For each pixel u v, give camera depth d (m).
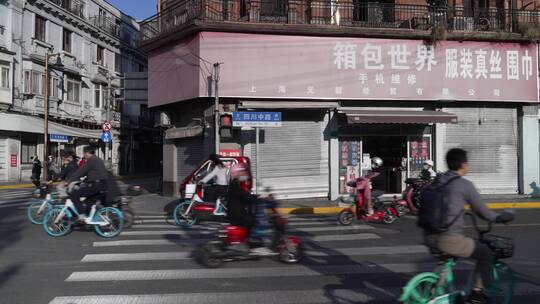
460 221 4.61
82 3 37.72
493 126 18.62
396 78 17.72
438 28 17.56
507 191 18.67
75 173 10.20
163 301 5.86
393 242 9.80
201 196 12.48
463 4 19.52
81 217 10.17
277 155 17.50
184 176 19.08
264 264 7.86
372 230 11.41
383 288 6.47
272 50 17.12
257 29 16.98
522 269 7.48
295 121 17.67
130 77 22.12
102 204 10.69
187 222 12.22
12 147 30.02
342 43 17.47
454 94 17.98
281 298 6.00
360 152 18.06
